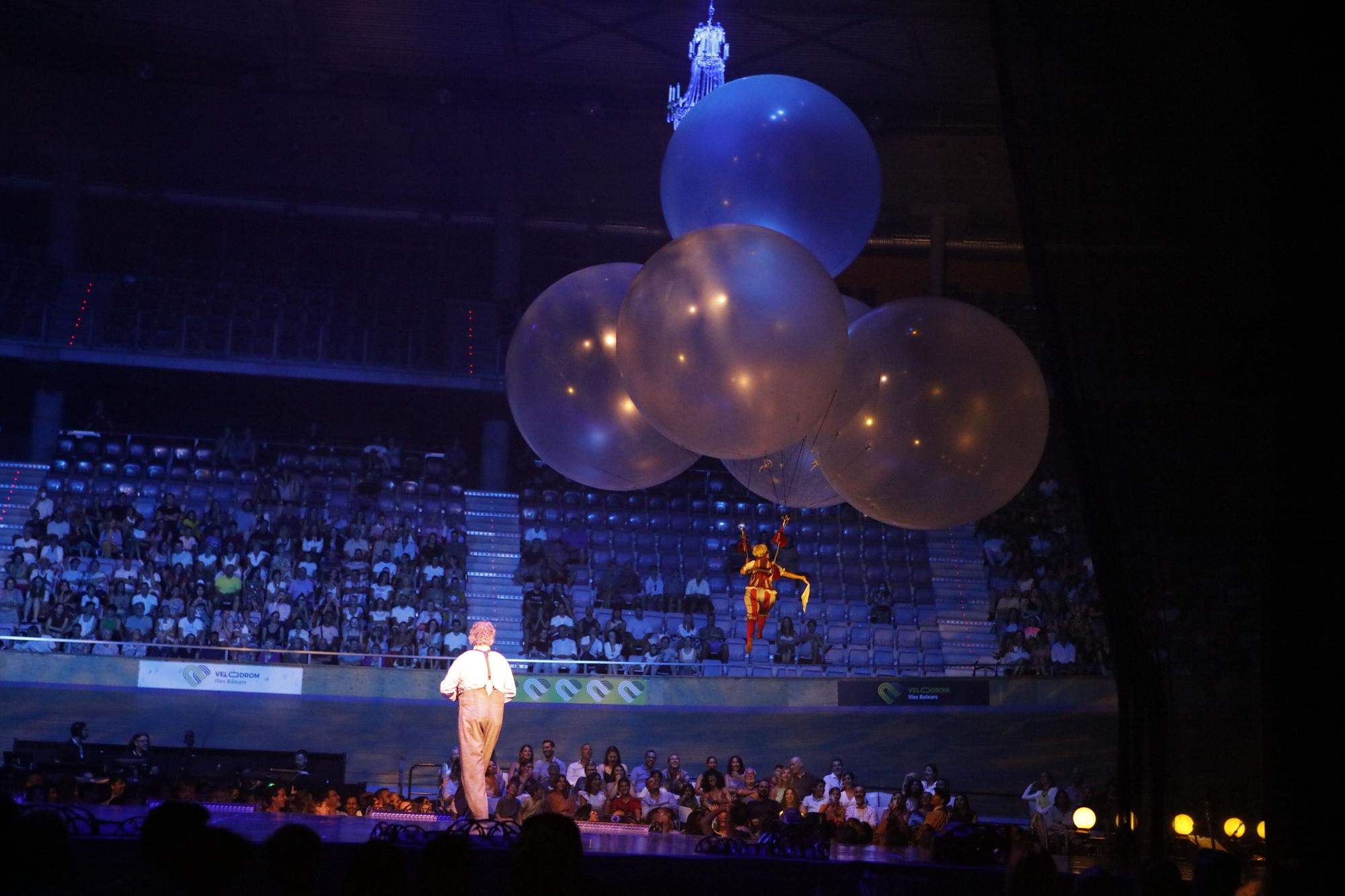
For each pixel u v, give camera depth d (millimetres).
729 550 24391
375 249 28469
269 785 14742
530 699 20328
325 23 23375
